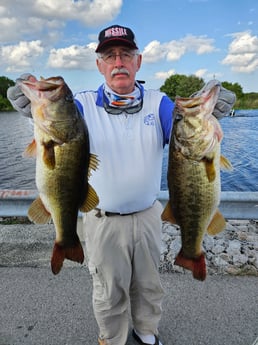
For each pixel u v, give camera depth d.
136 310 2.89
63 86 2.20
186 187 2.35
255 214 3.80
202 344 2.83
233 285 3.47
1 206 3.93
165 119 2.59
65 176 2.28
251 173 13.56
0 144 23.14
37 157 2.27
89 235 2.70
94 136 2.55
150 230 2.67
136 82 2.67
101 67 2.61
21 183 14.17
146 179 2.58
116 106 2.54
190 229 2.42
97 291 2.76
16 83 2.24
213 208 2.39
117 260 2.65
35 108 2.18
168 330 2.98
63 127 2.21
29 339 2.90
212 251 3.75
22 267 3.88
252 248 3.80
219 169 2.35
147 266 2.74
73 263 3.84
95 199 2.40
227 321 3.04
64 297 3.37
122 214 2.59
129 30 2.57
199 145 2.26
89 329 3.01
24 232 4.11
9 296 3.39
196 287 3.45
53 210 2.34
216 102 2.29
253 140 21.31
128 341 2.96
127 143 2.54
